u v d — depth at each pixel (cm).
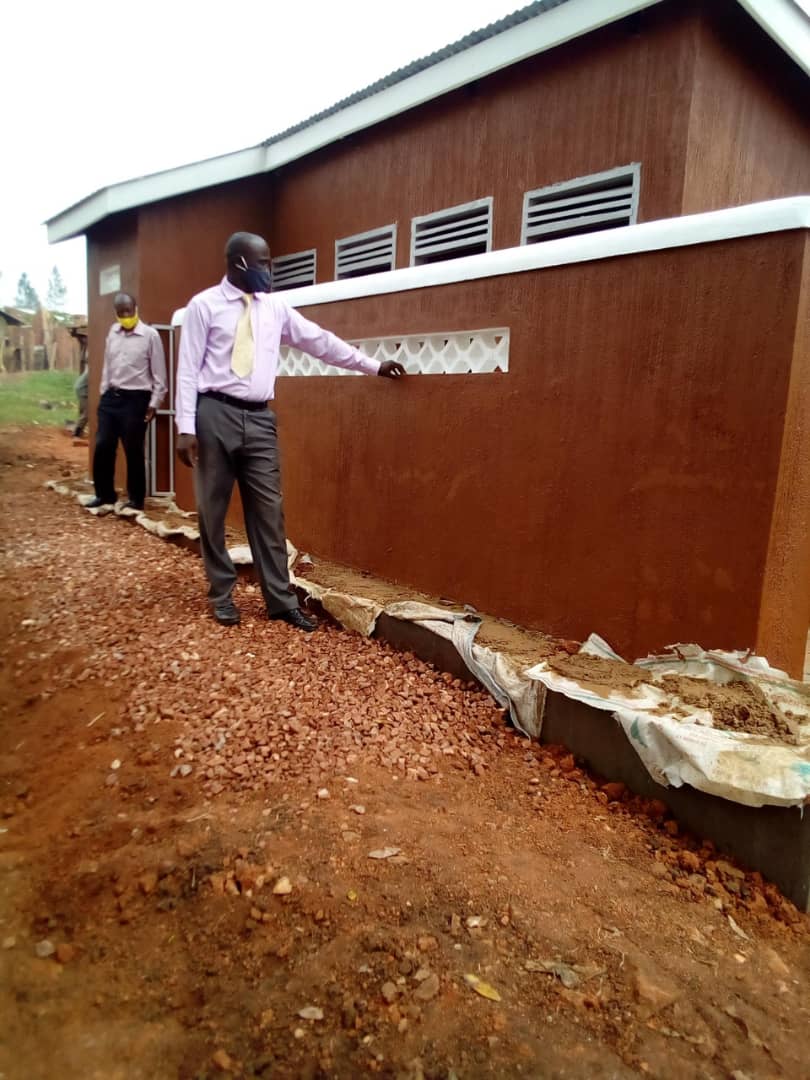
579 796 319
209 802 301
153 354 769
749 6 464
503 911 245
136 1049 202
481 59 567
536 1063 195
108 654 438
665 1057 200
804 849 270
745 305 316
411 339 483
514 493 416
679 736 295
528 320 400
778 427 310
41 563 622
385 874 257
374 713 364
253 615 486
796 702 311
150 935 240
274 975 221
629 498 362
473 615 426
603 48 521
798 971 242
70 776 339
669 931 248
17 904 259
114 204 819
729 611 330
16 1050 203
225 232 873
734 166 533
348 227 768
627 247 351
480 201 617
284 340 467
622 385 361
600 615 379
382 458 506
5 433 1497
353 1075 192
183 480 771
